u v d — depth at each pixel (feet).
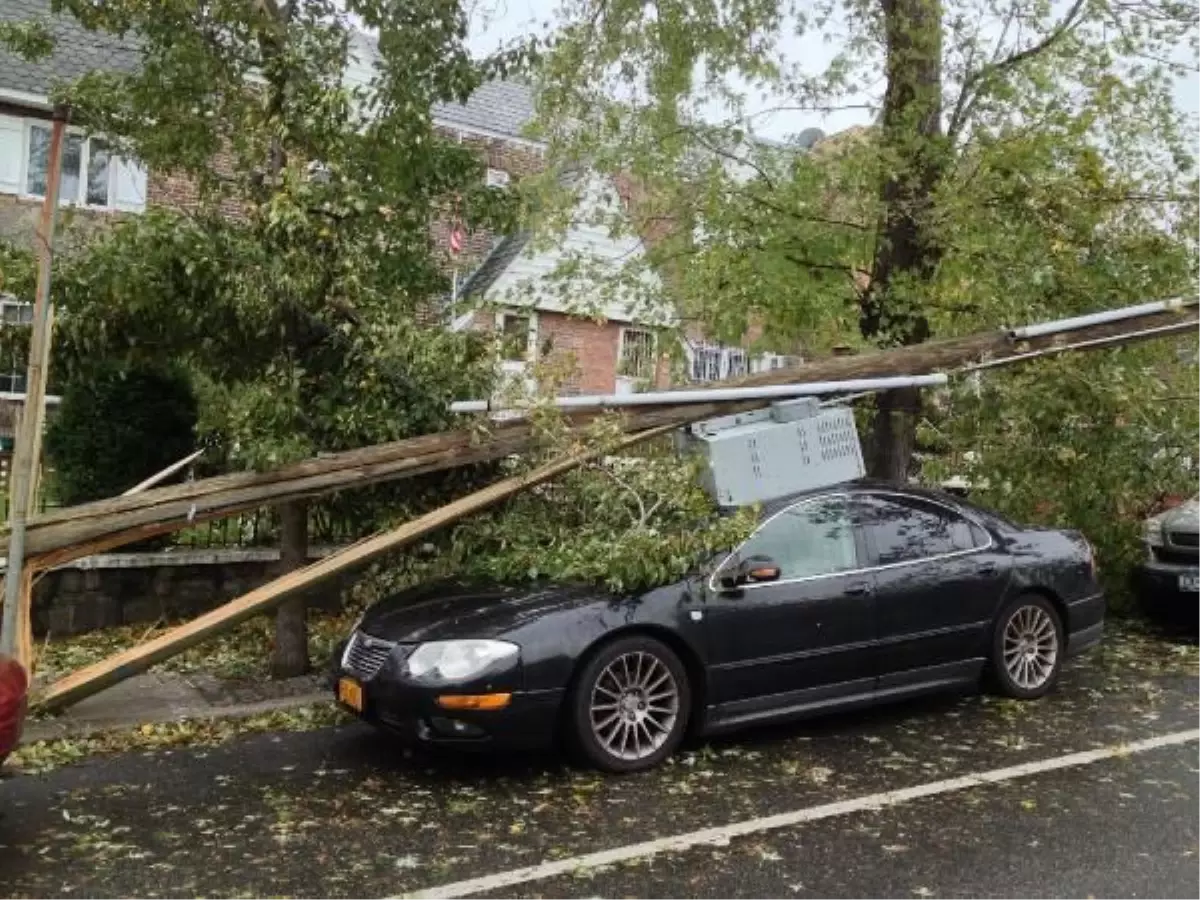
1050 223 29.60
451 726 17.69
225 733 21.31
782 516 20.81
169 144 24.97
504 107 73.26
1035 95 30.07
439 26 24.40
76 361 23.80
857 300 32.58
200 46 23.71
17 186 54.95
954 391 27.76
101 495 29.58
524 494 23.66
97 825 16.38
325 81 24.40
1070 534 25.03
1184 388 31.76
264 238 22.53
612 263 35.40
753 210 32.01
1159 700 23.79
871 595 20.98
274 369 22.94
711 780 18.37
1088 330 27.40
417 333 23.34
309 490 22.36
